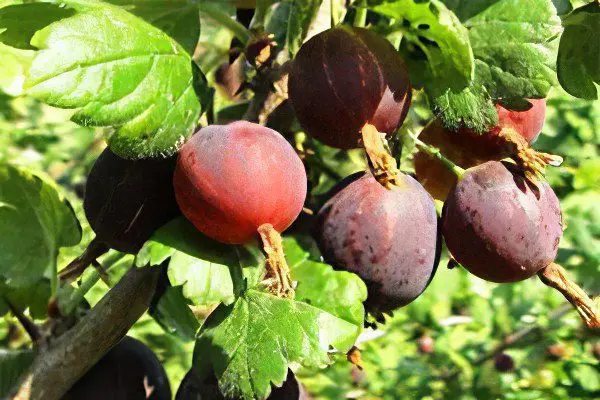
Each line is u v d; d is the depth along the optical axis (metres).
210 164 0.18
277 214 0.18
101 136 0.18
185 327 0.21
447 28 0.19
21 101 0.43
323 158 0.22
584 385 0.39
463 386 0.41
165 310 0.21
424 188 0.21
